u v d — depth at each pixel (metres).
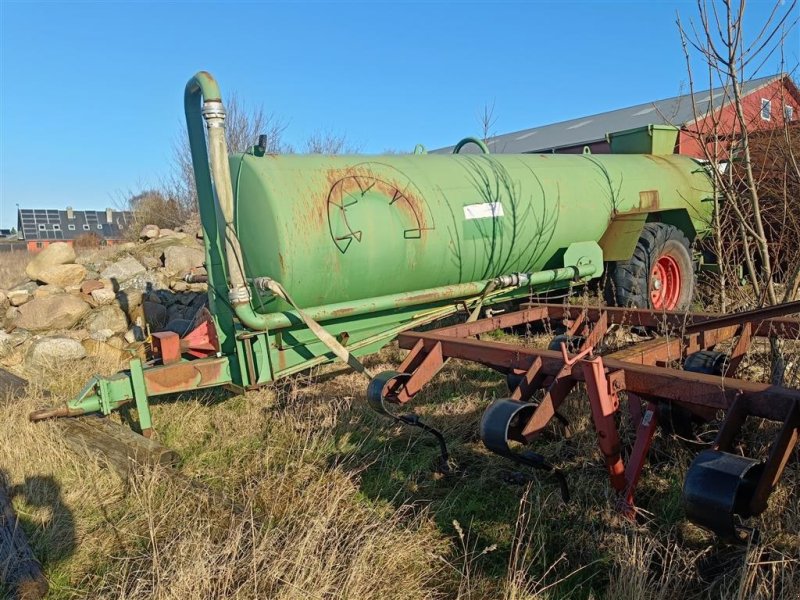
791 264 4.32
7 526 2.99
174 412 4.75
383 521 3.09
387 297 4.87
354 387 5.14
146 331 6.91
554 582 2.58
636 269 6.20
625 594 2.38
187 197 14.71
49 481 3.63
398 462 3.77
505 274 5.65
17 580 2.62
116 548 3.03
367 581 2.53
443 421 4.29
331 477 3.54
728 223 5.55
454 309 5.45
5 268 11.05
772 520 2.79
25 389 5.00
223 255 4.48
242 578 2.54
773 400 2.20
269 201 4.32
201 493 3.34
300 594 2.39
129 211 14.02
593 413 2.63
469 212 5.22
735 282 4.71
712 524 2.10
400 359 5.92
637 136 7.55
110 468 3.70
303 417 4.46
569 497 3.05
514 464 3.63
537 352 3.01
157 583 2.52
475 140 6.56
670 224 7.17
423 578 2.68
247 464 3.90
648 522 2.76
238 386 4.46
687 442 3.22
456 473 3.62
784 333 3.53
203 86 3.85
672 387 2.50
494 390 4.81
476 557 2.81
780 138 4.85
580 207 5.97
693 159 7.52
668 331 3.63
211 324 4.64
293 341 4.59
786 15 3.39
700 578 2.51
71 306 6.58
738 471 2.06
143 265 7.93
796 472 2.97
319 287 4.52
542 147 23.53
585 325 4.19
